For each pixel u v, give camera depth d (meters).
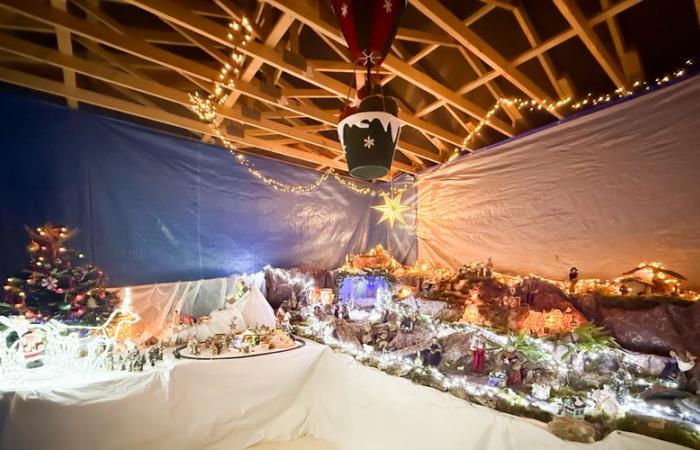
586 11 2.49
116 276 3.36
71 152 3.17
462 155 4.45
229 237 4.09
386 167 1.80
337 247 5.04
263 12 2.46
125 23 2.81
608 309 2.57
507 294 3.06
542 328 2.40
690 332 2.09
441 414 2.14
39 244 2.76
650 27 2.60
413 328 2.99
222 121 3.65
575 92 3.28
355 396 2.75
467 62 3.19
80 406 2.31
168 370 2.61
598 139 3.22
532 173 3.72
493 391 2.07
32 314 2.44
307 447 2.86
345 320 3.48
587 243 3.28
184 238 3.78
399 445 2.35
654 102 2.88
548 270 3.56
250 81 2.87
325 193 4.97
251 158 4.32
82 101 3.06
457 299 3.34
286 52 2.57
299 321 3.85
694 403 1.59
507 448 1.81
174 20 2.09
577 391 1.98
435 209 4.79
